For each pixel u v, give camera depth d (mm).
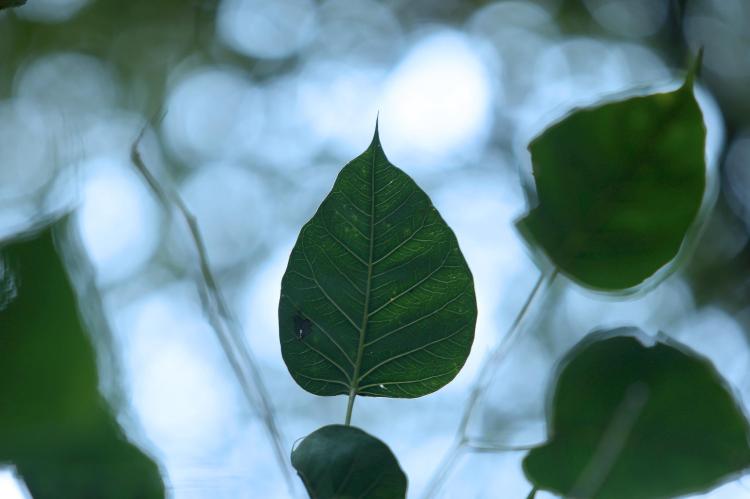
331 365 934
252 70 7289
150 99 6680
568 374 983
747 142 5961
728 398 977
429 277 926
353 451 910
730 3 6484
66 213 864
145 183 970
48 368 862
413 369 936
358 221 920
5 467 875
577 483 970
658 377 981
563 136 979
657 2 6832
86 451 883
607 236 977
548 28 7359
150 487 895
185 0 6930
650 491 970
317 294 924
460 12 7480
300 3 7406
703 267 5629
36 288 855
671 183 975
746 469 971
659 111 973
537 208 980
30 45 6488
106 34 6766
